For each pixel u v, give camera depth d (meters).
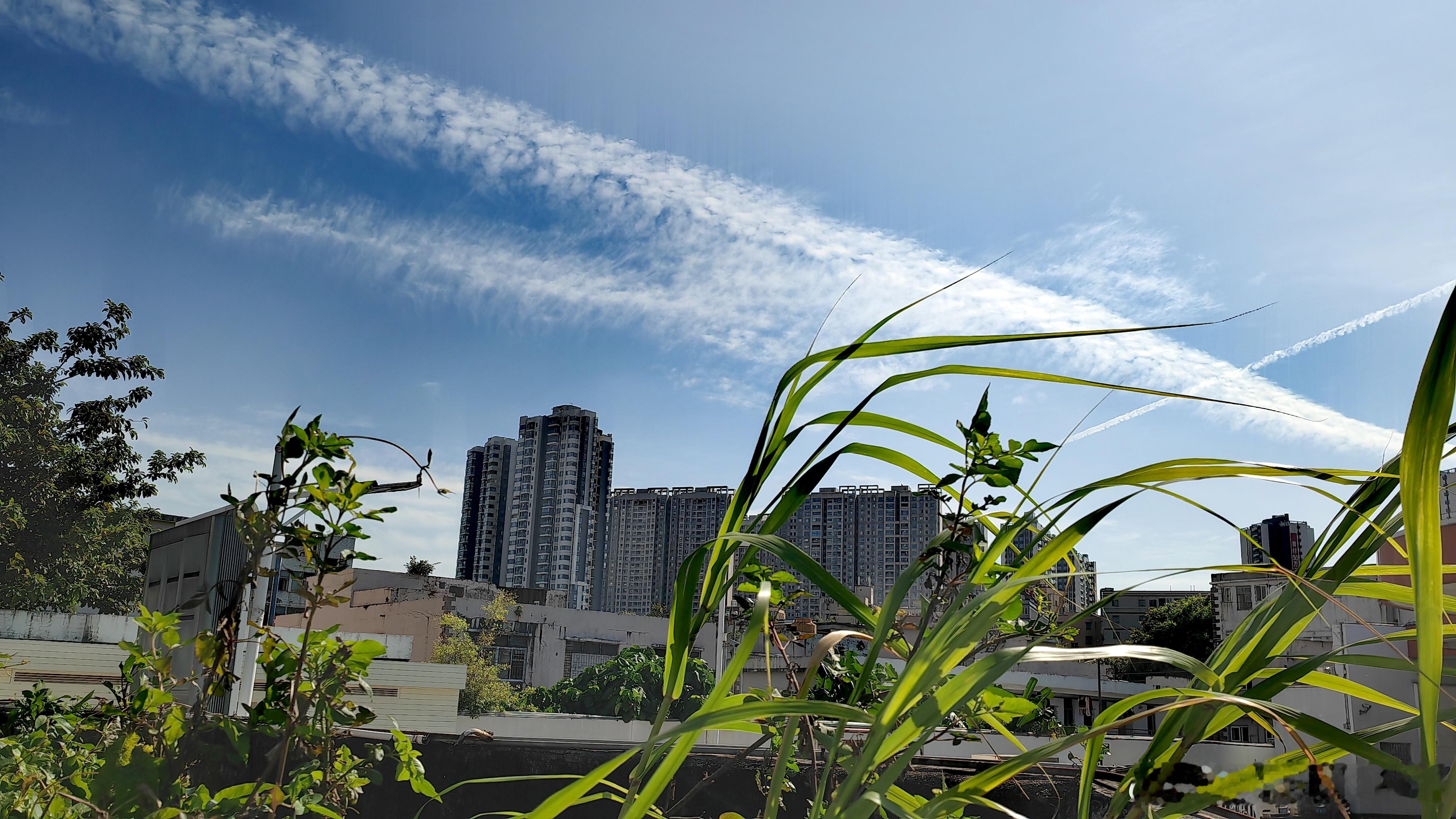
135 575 22.69
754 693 1.03
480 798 2.71
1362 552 0.80
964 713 1.24
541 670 33.44
